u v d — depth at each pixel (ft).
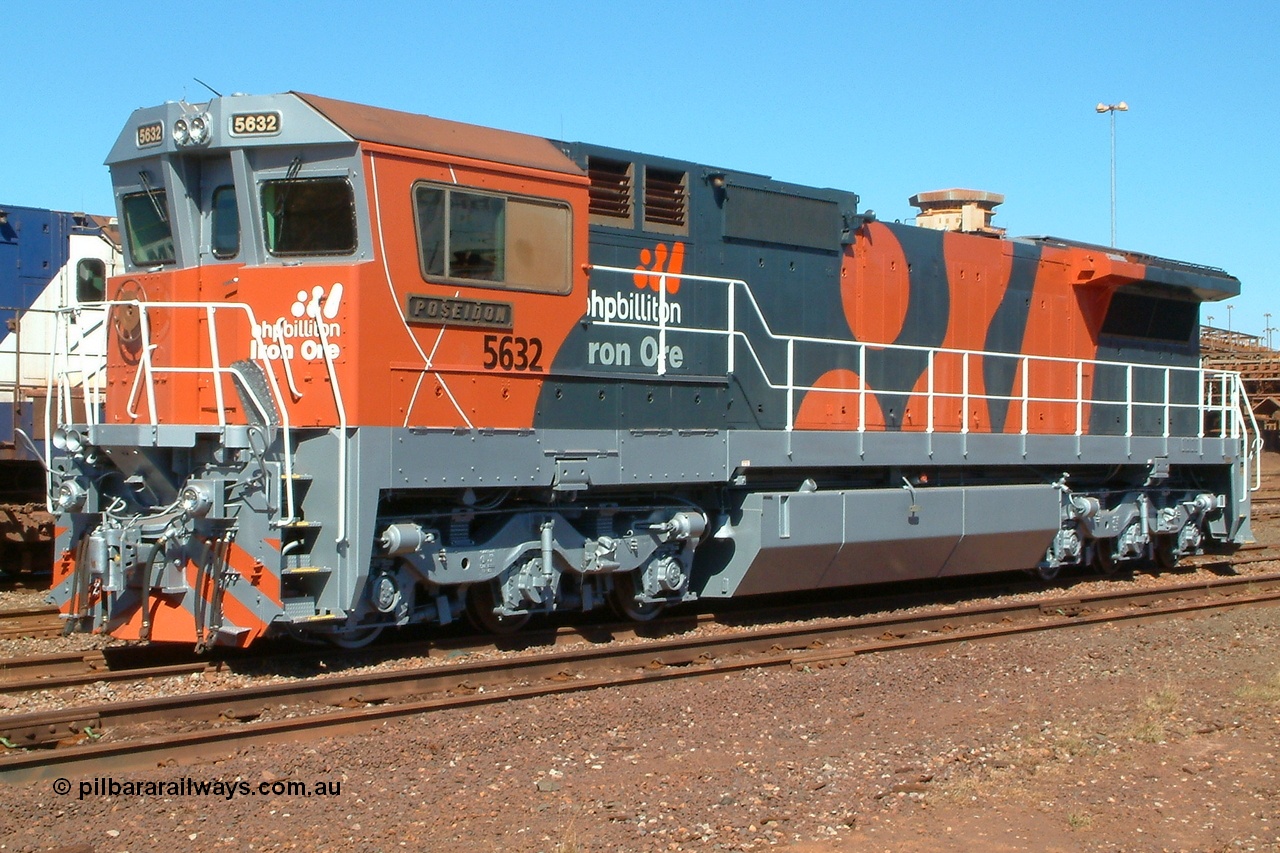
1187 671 34.91
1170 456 56.34
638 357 38.01
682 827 20.75
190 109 31.89
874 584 52.44
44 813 20.35
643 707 28.53
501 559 34.22
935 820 21.66
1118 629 41.68
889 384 47.24
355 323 30.37
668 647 34.22
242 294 31.81
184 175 32.58
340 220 31.09
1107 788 23.71
